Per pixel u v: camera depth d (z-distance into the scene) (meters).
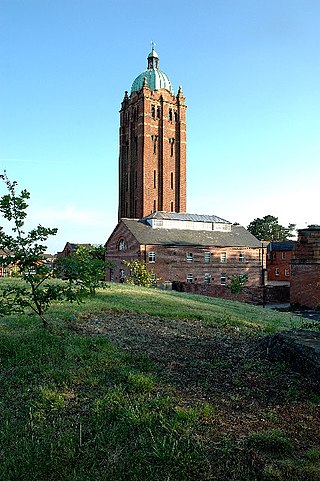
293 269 34.72
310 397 6.59
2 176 9.02
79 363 7.59
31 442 5.28
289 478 4.58
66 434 5.38
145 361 7.81
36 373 7.21
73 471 4.77
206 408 5.89
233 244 53.91
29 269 9.38
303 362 7.39
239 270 54.06
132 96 70.81
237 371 7.62
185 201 70.12
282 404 6.35
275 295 39.38
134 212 69.81
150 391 6.55
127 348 8.62
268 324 14.05
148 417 5.64
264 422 5.77
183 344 9.32
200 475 4.69
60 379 6.93
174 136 70.25
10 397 6.43
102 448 5.15
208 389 6.77
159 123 68.62
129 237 49.25
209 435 5.36
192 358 8.27
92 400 6.26
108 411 5.88
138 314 12.62
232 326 12.41
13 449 5.19
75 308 12.35
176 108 70.50
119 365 7.52
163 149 68.19
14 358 7.82
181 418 5.66
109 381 6.92
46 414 5.94
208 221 55.62
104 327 10.45
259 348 8.74
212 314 14.22
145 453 5.02
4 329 9.61
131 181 70.31
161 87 69.38
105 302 14.21
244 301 38.16
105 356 7.89
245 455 4.97
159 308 14.04
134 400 6.16
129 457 4.99
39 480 4.71
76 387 6.71
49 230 9.25
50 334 9.25
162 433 5.40
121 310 12.84
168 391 6.55
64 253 60.25
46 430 5.52
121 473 4.75
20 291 9.34
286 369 7.62
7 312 9.11
